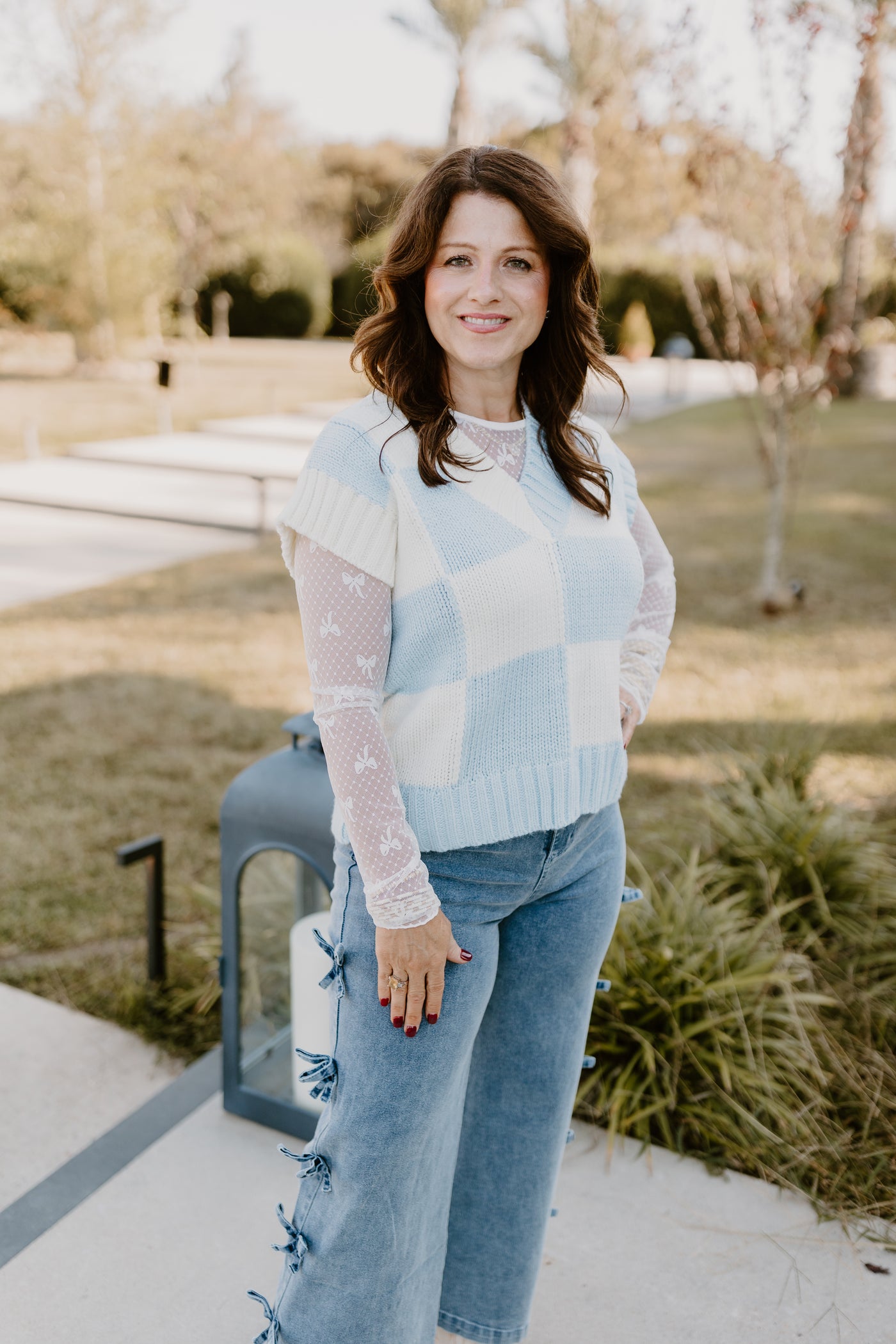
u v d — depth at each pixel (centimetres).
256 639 591
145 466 1088
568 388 147
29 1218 207
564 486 141
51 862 347
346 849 140
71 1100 243
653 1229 211
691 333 2802
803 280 596
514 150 134
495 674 132
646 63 560
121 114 2102
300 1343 147
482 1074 157
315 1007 218
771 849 311
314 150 3641
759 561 766
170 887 333
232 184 2617
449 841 135
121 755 434
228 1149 227
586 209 1227
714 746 447
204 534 872
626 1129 234
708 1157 229
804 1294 197
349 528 127
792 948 292
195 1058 259
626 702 170
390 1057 134
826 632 611
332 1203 141
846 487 1028
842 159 539
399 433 131
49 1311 187
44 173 2078
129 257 2150
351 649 128
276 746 448
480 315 133
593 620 138
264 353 2783
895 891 304
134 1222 207
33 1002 277
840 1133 233
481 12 1775
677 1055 242
